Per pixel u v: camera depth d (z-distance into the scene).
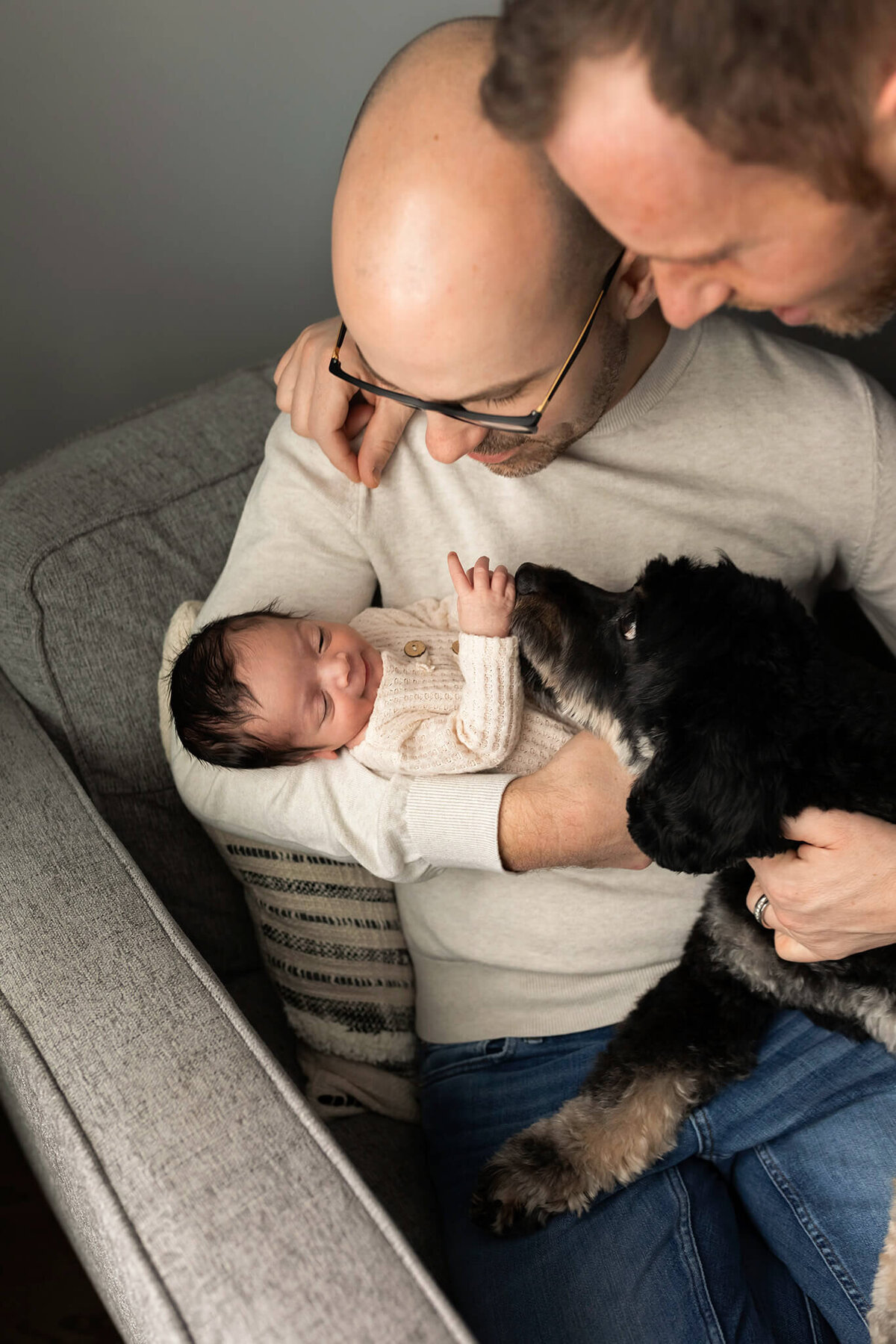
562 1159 1.28
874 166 0.70
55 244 1.99
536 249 0.92
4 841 1.26
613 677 1.30
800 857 1.15
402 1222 1.35
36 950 1.11
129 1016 1.03
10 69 1.81
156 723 1.58
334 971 1.50
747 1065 1.36
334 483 1.40
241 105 1.99
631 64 0.67
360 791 1.29
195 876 1.61
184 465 1.69
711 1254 1.21
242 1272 0.80
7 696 1.56
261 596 1.41
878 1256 1.18
